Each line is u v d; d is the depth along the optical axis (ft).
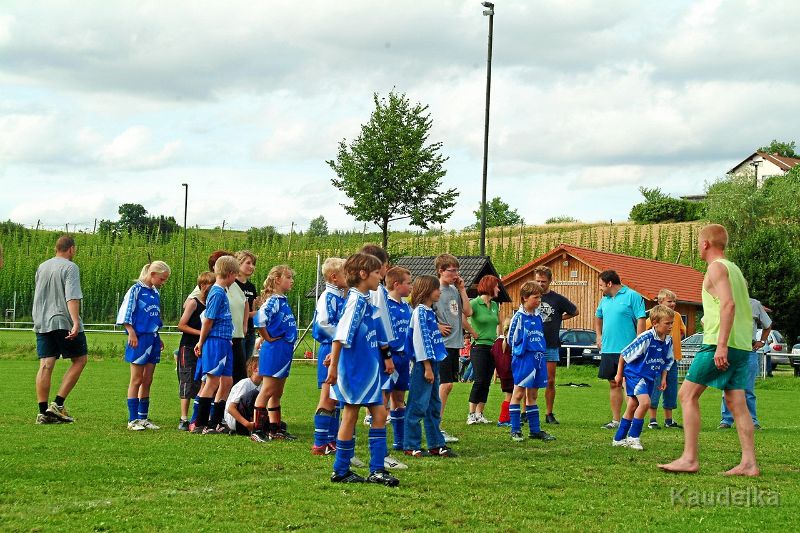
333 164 109.29
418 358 29.86
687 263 210.59
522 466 27.61
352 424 24.20
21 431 33.88
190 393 36.68
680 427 43.27
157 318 36.81
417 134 105.09
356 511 20.24
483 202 90.17
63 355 37.81
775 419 49.08
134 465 25.89
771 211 195.00
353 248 249.96
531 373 34.76
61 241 38.19
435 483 24.25
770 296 150.10
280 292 33.88
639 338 32.68
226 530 18.28
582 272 129.59
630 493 23.31
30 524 18.45
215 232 318.86
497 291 42.09
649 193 315.37
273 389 33.32
